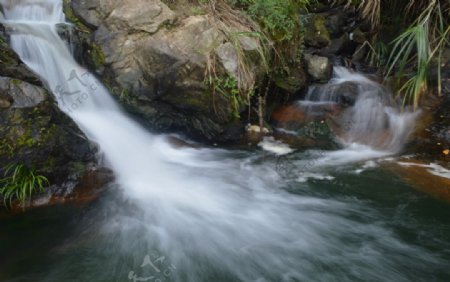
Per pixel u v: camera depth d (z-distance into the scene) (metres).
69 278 3.33
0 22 5.23
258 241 3.96
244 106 5.57
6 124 3.90
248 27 5.77
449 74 6.40
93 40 5.46
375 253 3.79
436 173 4.92
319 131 6.12
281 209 4.50
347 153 5.69
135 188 4.71
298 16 6.78
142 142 5.61
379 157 5.49
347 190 4.83
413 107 6.12
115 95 5.62
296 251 3.82
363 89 6.57
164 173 5.12
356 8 7.80
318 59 6.82
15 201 4.11
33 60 5.19
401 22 7.29
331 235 4.06
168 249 3.78
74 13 5.61
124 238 3.88
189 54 5.28
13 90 3.98
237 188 4.90
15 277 3.30
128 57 5.42
